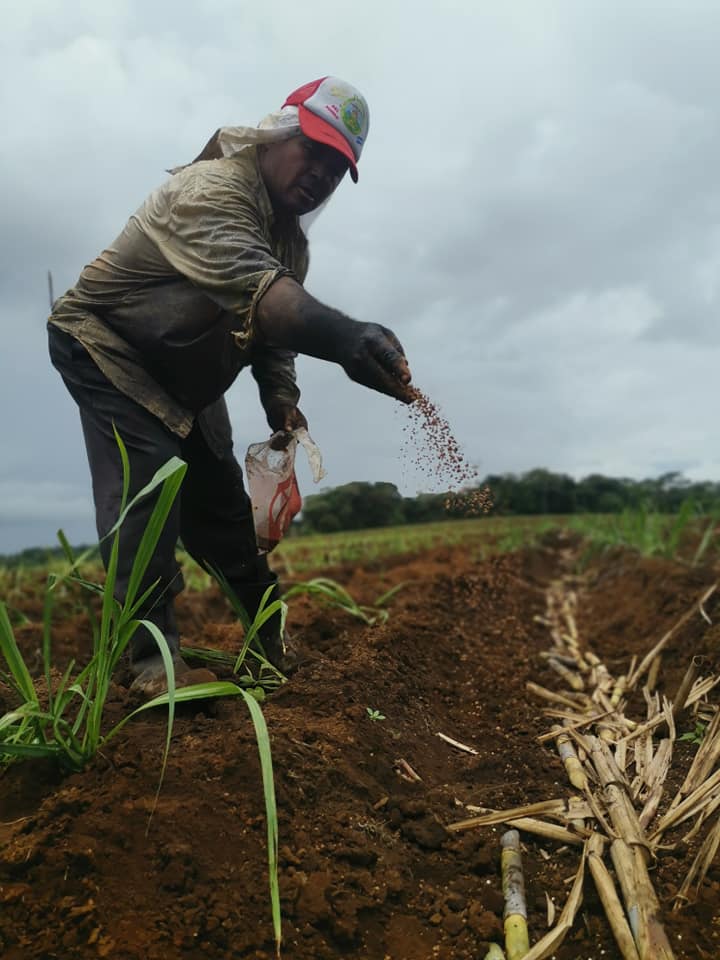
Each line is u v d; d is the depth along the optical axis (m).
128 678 3.10
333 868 2.08
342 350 2.33
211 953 1.80
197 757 2.28
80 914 1.82
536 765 3.10
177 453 2.89
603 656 4.90
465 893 2.18
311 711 2.86
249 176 2.80
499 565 8.30
